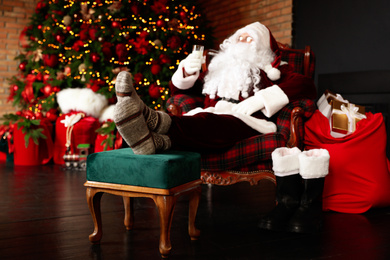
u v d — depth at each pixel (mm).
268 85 2445
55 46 4258
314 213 1861
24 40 4770
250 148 2045
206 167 2133
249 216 2115
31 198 2484
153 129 1698
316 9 3895
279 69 2574
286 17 4180
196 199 1676
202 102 2615
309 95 2326
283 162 1878
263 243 1658
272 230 1844
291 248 1595
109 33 3957
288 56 2770
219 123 2021
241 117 2148
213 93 2484
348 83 3561
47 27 4262
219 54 2672
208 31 4465
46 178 3197
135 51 4129
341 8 3645
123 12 4059
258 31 2553
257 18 4605
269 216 1867
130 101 1502
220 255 1512
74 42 4266
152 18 4145
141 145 1538
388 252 1550
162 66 4109
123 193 1518
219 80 2488
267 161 2059
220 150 2090
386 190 2182
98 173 1561
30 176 3281
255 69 2449
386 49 3271
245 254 1523
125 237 1727
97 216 1616
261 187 2961
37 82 4371
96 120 3939
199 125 1937
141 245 1621
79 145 3725
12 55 5145
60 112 4238
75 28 4121
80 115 3842
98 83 4062
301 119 2201
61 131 3873
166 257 1466
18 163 3916
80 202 2389
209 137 1975
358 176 2186
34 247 1584
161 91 3994
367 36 3426
